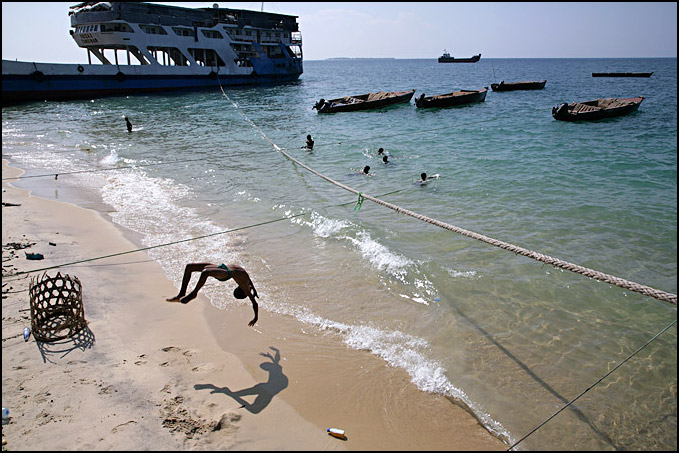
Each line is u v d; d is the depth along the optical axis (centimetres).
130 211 1249
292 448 475
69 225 1129
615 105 3216
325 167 1762
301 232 1090
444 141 2255
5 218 1166
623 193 1347
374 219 1173
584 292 808
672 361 629
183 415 512
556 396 567
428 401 555
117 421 495
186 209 1267
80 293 682
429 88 6231
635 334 691
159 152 2077
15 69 4191
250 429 498
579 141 2153
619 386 584
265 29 6131
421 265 902
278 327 706
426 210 1241
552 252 963
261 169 1736
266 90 5800
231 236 1065
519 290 816
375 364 621
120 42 4756
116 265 908
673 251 959
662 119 2811
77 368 584
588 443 498
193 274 879
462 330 700
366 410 537
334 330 700
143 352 629
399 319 730
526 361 631
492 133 2441
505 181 1491
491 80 8456
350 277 864
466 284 836
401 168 1716
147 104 4228
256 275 874
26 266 880
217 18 5653
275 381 582
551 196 1330
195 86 5488
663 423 525
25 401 518
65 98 4566
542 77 9375
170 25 5138
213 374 590
